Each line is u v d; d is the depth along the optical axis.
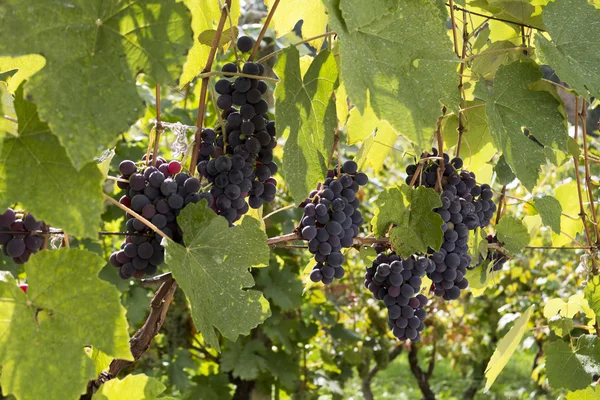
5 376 0.92
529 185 1.15
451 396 5.94
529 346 2.99
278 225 2.75
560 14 1.16
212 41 1.13
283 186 2.86
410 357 4.18
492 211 1.33
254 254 1.04
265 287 2.56
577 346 1.40
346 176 1.18
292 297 2.61
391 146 1.42
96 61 0.90
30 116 0.91
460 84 1.28
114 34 0.91
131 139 2.61
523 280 3.40
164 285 1.07
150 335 1.07
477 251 1.31
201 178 1.10
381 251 1.24
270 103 1.99
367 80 0.99
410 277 1.21
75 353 0.93
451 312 3.82
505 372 5.62
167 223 1.04
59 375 0.93
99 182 0.91
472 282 1.38
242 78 1.07
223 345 2.73
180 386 2.62
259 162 1.10
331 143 1.08
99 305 0.93
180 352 2.70
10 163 0.91
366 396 3.93
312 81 1.06
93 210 0.91
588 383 1.38
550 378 1.39
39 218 0.90
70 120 0.88
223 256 1.02
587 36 1.17
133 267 1.04
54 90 0.88
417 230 1.20
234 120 1.08
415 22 1.01
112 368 1.06
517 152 1.16
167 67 0.92
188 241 1.01
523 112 1.17
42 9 0.89
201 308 0.99
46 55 0.88
